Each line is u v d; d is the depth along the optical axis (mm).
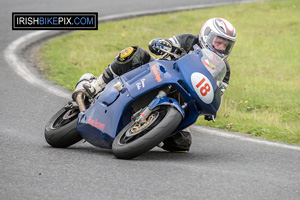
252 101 32969
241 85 37375
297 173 18047
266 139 24359
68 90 32188
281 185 16172
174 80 17594
